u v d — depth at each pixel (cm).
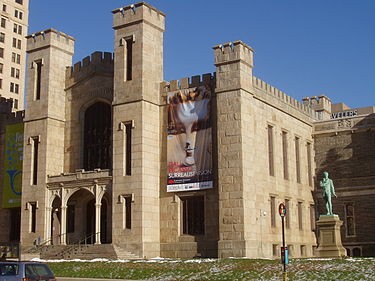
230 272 4019
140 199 5631
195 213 5675
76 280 3972
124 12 6075
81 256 5631
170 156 5841
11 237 7031
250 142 5506
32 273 2616
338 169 6931
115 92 6009
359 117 6888
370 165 6681
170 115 5912
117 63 6053
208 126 5662
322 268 3850
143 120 5781
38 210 6381
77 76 6731
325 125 7138
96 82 6594
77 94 6712
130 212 5712
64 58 6862
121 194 5756
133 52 5966
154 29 6109
